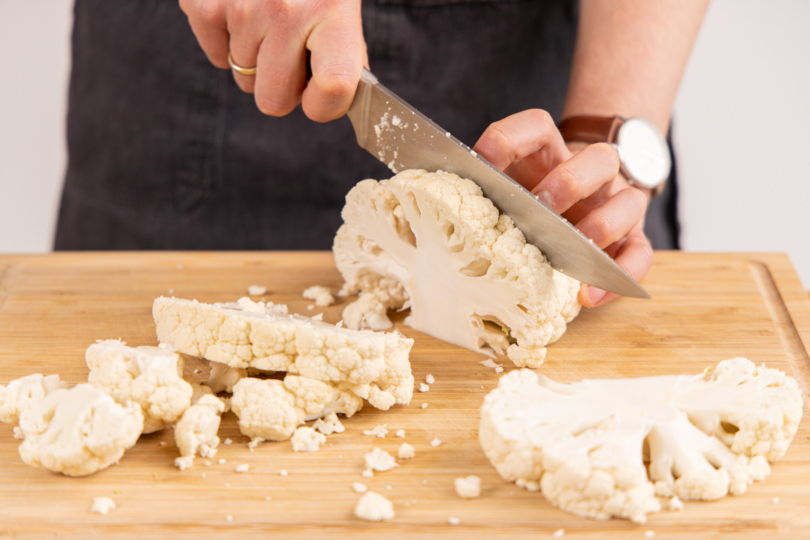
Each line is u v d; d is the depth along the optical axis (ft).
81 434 1.98
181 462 2.02
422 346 2.36
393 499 1.98
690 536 1.92
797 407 2.02
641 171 2.59
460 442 2.10
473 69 2.91
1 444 2.07
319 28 2.29
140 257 2.67
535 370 2.28
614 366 2.29
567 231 2.17
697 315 2.45
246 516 1.95
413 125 2.26
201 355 2.13
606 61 2.72
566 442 1.97
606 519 1.94
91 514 1.94
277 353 2.11
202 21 2.39
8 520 1.94
